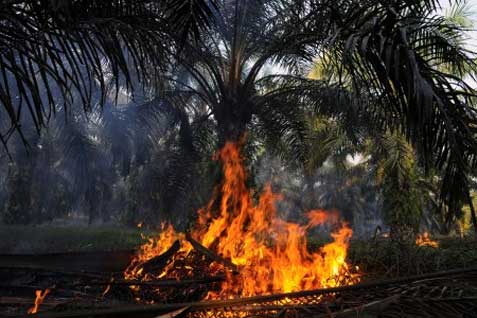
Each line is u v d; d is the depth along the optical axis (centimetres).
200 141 949
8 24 271
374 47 277
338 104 675
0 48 254
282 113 806
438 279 290
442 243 553
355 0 368
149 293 393
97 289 405
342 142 1003
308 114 895
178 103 816
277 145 979
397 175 990
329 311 222
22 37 258
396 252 413
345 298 268
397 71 253
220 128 755
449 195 280
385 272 400
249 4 713
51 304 333
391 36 271
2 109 735
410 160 955
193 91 801
